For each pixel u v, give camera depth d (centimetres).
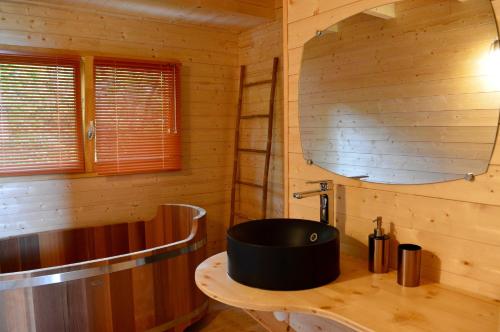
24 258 311
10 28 301
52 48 318
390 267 157
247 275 142
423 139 144
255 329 301
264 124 381
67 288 231
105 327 244
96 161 340
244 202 411
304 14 185
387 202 157
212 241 412
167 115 372
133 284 253
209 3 322
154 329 265
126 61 345
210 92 400
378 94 158
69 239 330
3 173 300
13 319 221
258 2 347
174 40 375
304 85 188
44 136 316
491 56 123
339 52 171
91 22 333
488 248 128
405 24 147
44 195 321
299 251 137
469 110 130
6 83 300
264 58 378
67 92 323
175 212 355
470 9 128
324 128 180
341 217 176
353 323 117
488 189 127
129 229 358
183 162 390
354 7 162
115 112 345
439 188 140
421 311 122
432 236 142
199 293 298
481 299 129
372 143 161
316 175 186
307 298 132
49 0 304
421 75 143
